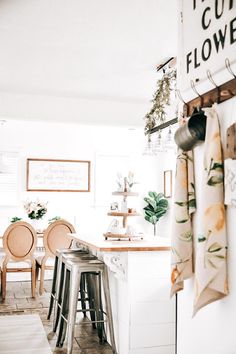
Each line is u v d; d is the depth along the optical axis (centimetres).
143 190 816
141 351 338
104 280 364
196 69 207
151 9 299
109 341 384
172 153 791
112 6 295
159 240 407
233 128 169
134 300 339
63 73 454
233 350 171
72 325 349
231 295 174
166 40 358
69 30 338
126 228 416
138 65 425
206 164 182
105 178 800
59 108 560
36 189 764
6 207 750
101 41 362
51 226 596
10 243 577
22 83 495
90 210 790
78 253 441
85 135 794
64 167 781
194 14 210
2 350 367
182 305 217
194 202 206
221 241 177
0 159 690
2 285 568
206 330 193
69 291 384
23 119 549
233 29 176
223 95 183
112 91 527
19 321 459
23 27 333
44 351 366
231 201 170
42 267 591
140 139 816
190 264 204
